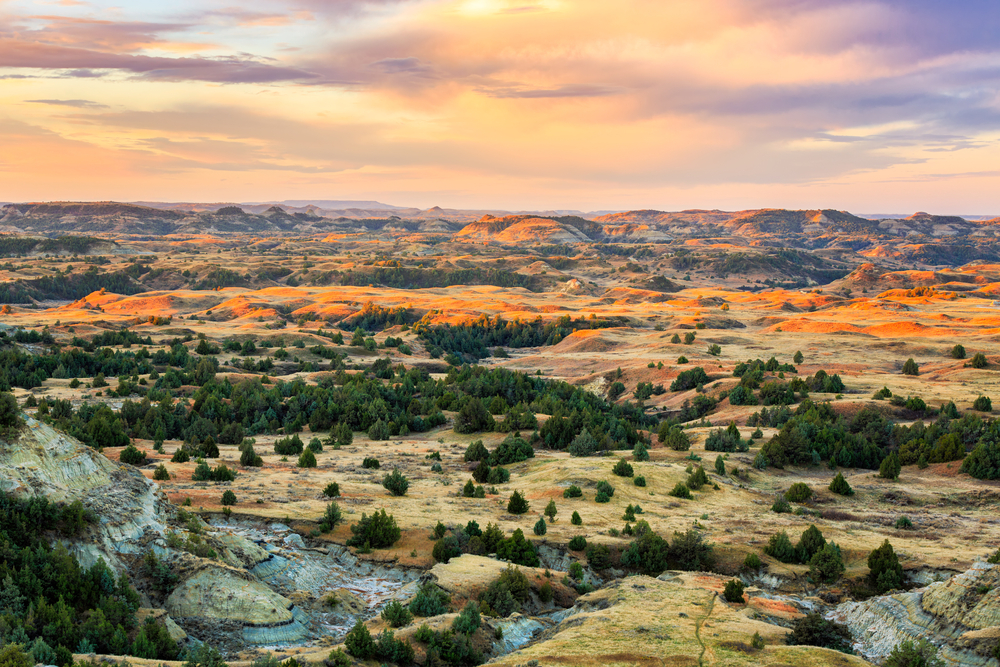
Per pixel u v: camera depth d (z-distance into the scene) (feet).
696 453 367.86
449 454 370.73
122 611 139.44
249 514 218.18
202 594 154.40
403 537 215.10
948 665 136.56
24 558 142.31
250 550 181.68
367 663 130.82
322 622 162.61
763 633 148.77
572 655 130.93
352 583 191.21
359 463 337.93
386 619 158.30
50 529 153.99
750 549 216.54
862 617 165.99
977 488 306.76
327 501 246.88
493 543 210.38
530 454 354.33
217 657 124.98
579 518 235.81
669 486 296.71
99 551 157.17
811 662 129.70
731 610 164.14
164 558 163.53
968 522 258.98
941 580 191.62
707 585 189.16
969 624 144.77
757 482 327.06
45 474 164.86
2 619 126.11
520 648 145.18
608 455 355.56
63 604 134.72
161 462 297.74
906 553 211.82
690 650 134.00
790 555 211.20
